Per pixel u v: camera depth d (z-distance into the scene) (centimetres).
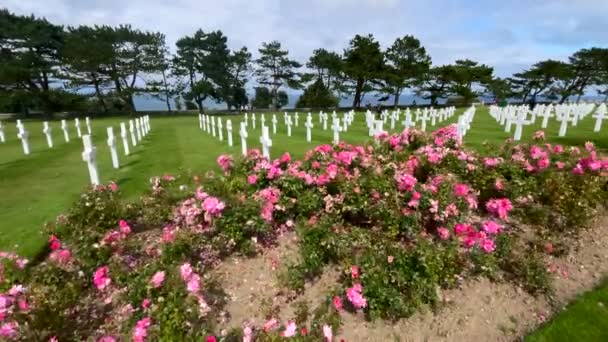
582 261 342
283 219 390
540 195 417
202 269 319
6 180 707
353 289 259
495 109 2295
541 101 5938
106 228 380
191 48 4347
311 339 238
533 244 357
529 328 264
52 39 3562
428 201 352
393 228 338
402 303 263
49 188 639
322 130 1673
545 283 299
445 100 5581
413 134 551
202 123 2031
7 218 471
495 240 329
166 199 439
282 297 292
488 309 281
